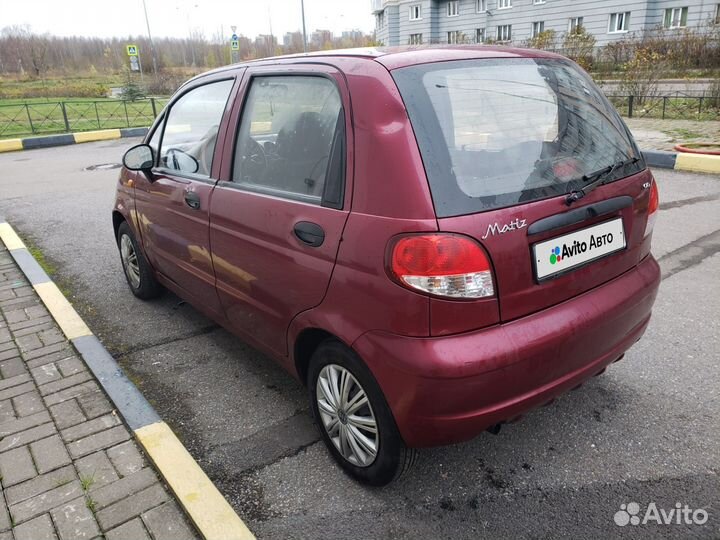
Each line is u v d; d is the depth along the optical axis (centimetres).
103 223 718
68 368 349
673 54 2098
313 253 239
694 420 290
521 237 211
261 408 318
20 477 257
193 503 235
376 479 245
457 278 199
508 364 207
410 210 202
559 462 265
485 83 238
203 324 425
